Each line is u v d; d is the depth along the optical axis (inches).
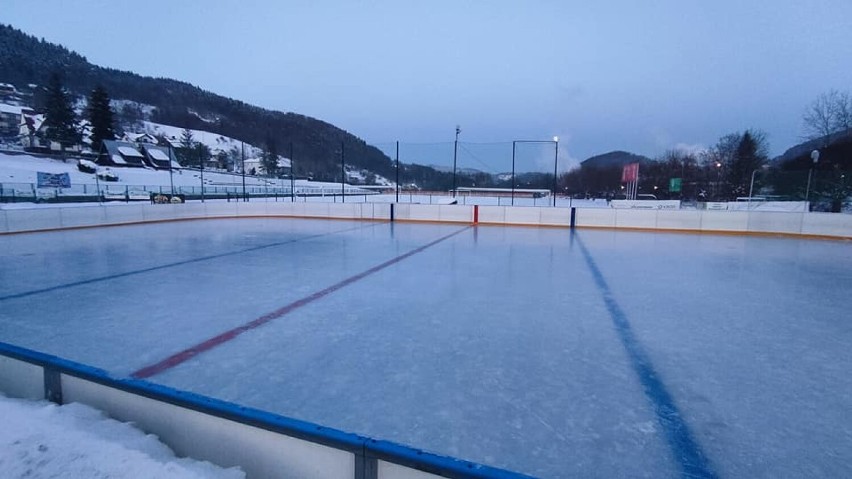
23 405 82.2
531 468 85.3
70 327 172.2
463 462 53.7
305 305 206.2
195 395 70.9
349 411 106.3
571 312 196.5
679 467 86.9
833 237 476.1
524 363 137.8
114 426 74.9
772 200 736.3
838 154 1010.1
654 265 319.0
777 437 97.7
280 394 115.1
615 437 96.7
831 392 119.7
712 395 117.2
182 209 681.0
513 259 341.7
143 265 311.6
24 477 62.5
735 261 339.0
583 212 584.7
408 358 141.1
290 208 748.0
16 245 409.1
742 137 1536.7
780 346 155.2
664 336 165.0
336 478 59.9
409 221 677.9
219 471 64.1
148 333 165.3
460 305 207.3
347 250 387.9
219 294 227.6
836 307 207.9
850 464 88.6
